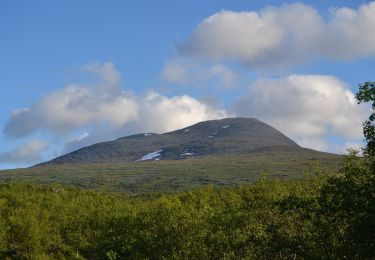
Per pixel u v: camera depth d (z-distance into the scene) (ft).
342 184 88.94
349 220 89.71
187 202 250.37
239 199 187.42
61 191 401.29
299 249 105.40
